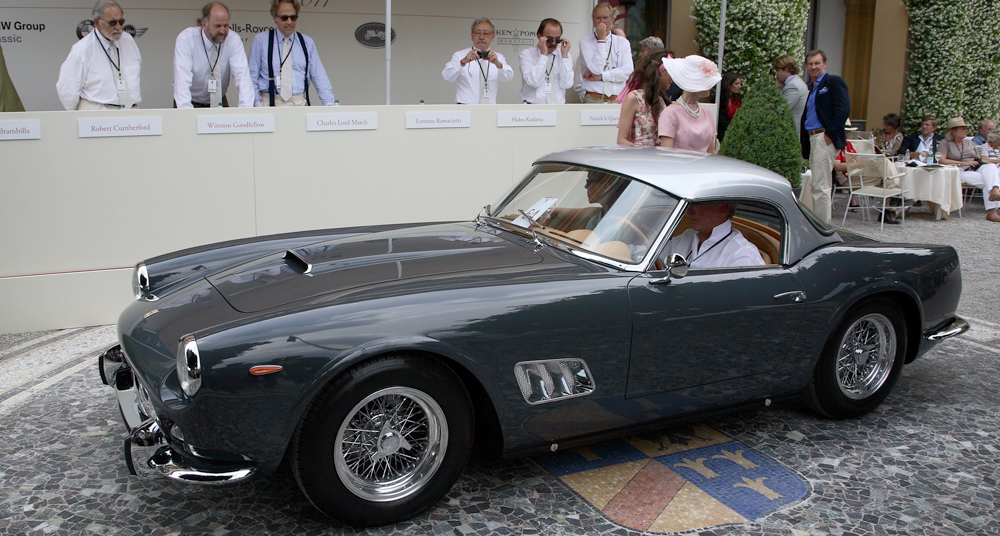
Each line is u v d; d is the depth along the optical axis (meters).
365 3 8.06
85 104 5.74
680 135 5.23
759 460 3.36
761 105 6.65
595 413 3.03
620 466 3.27
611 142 6.70
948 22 13.79
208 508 2.86
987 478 3.23
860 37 14.77
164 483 3.05
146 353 2.64
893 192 9.48
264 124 5.63
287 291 2.84
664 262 3.15
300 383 2.43
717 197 3.32
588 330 2.88
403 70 8.38
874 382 3.82
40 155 5.12
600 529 2.77
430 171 6.16
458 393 2.72
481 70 7.13
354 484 2.62
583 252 3.25
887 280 3.64
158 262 3.54
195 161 5.51
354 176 5.95
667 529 2.78
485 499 2.96
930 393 4.20
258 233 5.79
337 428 2.51
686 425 3.73
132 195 5.39
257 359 2.40
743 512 2.92
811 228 3.56
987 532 2.81
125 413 2.94
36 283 5.16
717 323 3.17
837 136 8.05
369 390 2.53
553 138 6.50
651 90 5.51
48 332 5.21
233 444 2.45
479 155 6.28
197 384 2.38
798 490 3.10
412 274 2.97
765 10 10.85
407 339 2.55
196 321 2.69
